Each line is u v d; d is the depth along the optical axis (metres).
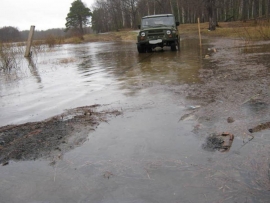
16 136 3.40
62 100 5.11
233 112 3.75
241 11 54.81
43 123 3.83
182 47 15.11
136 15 74.94
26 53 16.00
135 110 4.13
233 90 4.88
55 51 20.14
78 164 2.65
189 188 2.17
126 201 2.07
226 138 2.96
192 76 6.46
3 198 2.22
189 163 2.53
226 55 9.79
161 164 2.54
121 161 2.64
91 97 5.15
